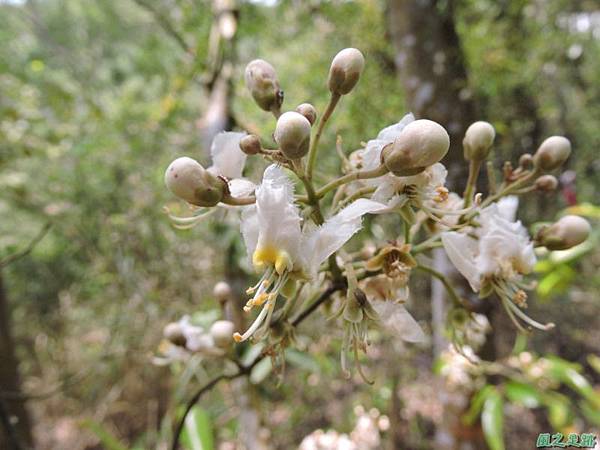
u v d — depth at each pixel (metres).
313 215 0.06
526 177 0.07
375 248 0.07
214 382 0.08
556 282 0.14
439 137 0.05
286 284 0.05
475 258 0.07
